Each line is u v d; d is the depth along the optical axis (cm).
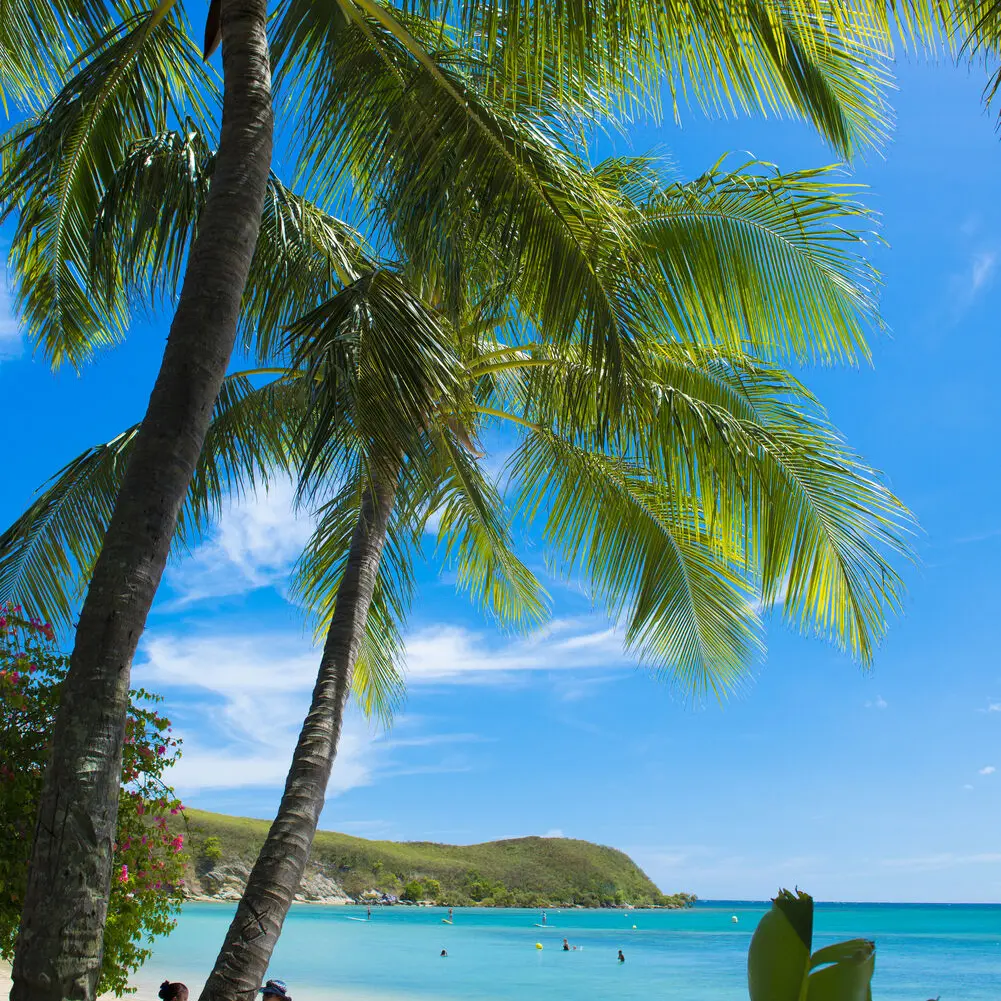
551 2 412
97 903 298
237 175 396
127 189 538
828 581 684
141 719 588
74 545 711
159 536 337
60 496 710
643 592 792
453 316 542
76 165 586
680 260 652
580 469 787
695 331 668
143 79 578
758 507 686
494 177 487
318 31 542
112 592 325
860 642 680
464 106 480
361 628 588
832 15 421
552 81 477
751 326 678
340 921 7156
